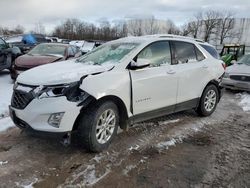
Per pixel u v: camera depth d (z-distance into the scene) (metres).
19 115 4.07
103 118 4.25
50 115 3.85
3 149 4.33
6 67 10.80
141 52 4.88
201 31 64.19
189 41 6.04
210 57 6.48
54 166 3.85
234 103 8.17
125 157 4.20
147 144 4.71
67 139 4.00
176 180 3.63
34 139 4.71
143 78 4.73
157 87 4.99
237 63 10.70
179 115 6.45
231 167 4.03
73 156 4.15
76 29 69.44
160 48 5.28
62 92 3.89
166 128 5.53
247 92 9.66
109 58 4.85
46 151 4.29
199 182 3.60
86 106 4.02
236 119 6.43
